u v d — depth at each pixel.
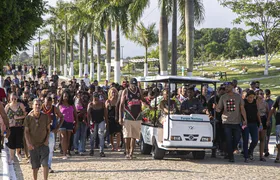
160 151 13.35
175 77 13.07
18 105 12.84
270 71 54.34
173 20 24.64
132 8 27.59
